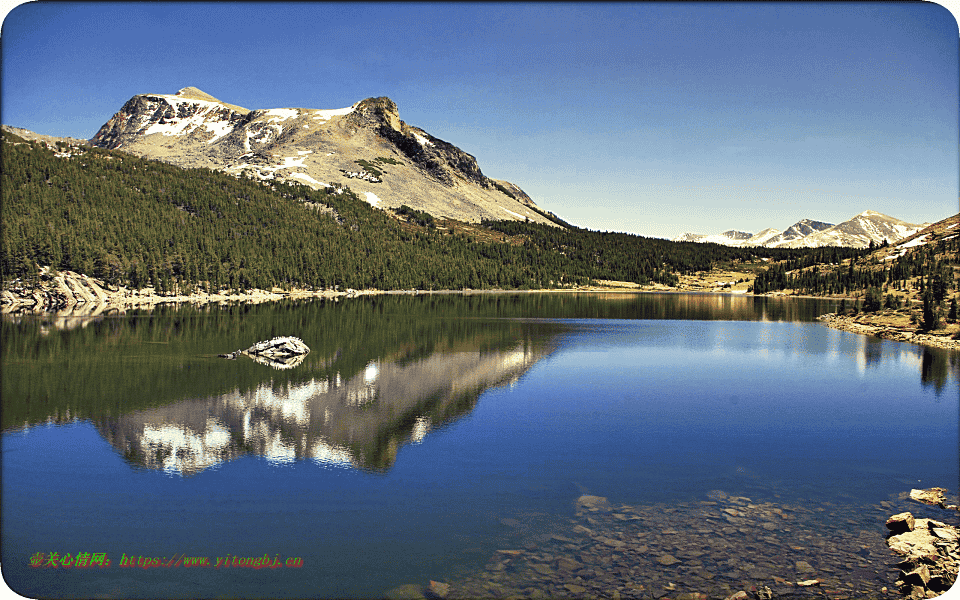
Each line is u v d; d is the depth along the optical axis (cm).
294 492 2094
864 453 2612
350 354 5388
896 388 4156
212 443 2669
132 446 2616
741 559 1585
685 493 2098
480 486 2162
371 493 2092
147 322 8162
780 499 2044
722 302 17875
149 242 15462
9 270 11812
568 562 1575
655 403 3606
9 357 4962
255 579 1489
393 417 3172
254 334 6762
